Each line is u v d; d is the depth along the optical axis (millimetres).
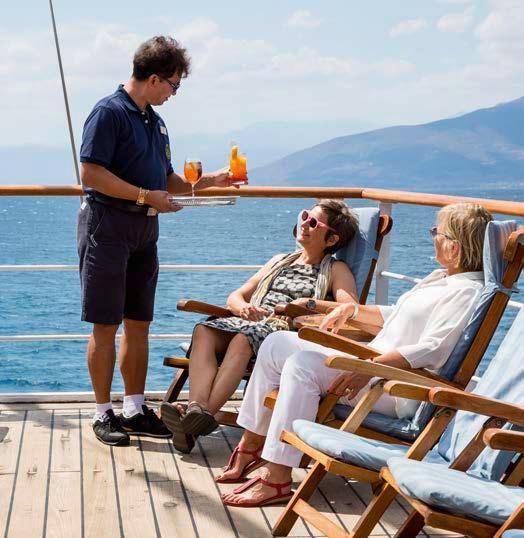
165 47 3797
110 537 2889
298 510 2879
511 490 2352
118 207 3785
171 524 3006
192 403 3561
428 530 2959
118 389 26281
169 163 4113
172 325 33844
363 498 3303
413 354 2947
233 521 3045
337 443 2674
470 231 3074
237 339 3656
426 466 2436
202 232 59406
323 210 3943
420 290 3184
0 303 36062
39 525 2973
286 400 3133
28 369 31297
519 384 2740
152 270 4012
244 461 3412
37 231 62844
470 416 2820
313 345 3357
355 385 3070
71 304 36406
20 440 3863
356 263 3969
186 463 3621
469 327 2916
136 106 3852
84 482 3383
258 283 4094
